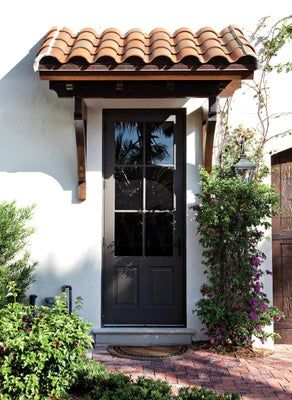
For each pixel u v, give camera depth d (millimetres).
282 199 6188
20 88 6047
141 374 4816
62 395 3842
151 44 5379
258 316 5527
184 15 6090
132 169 6113
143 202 6090
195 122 5984
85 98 5469
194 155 5973
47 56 4895
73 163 5984
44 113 6023
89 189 5961
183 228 6051
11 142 6012
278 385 4613
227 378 4770
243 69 4938
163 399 3664
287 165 6184
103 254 6062
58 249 5934
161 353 5457
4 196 5980
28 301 5832
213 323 5496
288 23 6039
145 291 6051
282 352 5695
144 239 6074
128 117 6113
